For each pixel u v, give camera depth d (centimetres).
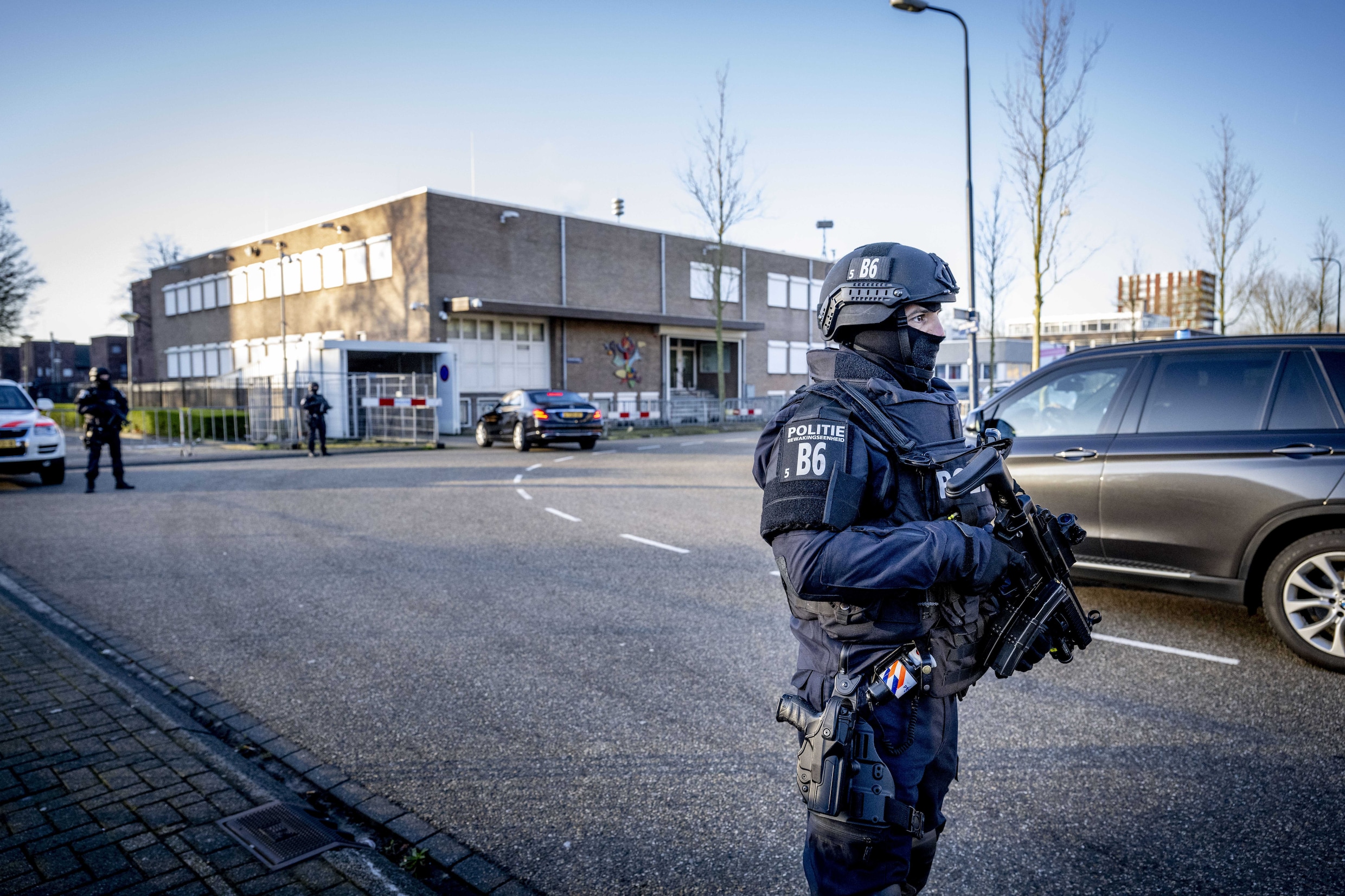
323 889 257
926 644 169
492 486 1241
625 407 3195
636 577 664
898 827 163
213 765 338
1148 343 521
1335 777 324
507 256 2916
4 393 1328
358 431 2405
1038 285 1606
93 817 298
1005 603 174
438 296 2730
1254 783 321
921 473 168
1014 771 335
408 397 2200
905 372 179
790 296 4081
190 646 502
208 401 2705
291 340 3356
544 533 852
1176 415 495
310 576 672
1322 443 441
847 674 169
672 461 1648
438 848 286
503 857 280
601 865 275
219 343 3825
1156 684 424
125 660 480
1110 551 511
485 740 370
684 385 3678
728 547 779
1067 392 548
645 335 3375
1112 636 500
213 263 3809
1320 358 458
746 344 3838
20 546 805
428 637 514
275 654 486
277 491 1195
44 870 265
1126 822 296
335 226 3031
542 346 3038
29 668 448
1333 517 438
